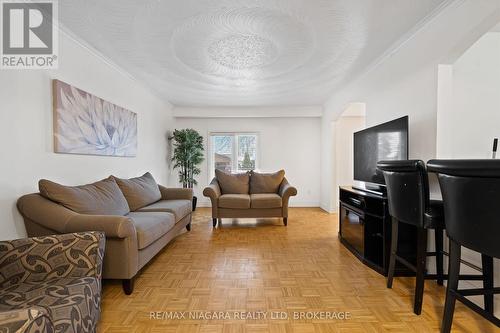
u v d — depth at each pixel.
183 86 3.95
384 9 1.98
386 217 2.14
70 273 1.30
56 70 2.17
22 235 1.83
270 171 5.72
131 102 3.56
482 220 1.03
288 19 2.10
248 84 3.84
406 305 1.69
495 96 2.16
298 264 2.39
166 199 3.59
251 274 2.17
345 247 2.88
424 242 1.58
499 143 2.17
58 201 1.86
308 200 5.73
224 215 3.84
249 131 5.70
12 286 1.20
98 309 1.28
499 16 1.60
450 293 1.29
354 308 1.66
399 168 1.66
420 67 2.25
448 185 1.18
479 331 1.42
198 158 5.27
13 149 1.78
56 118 2.13
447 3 1.89
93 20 2.10
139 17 2.06
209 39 2.44
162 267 2.32
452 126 2.07
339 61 2.98
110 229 1.71
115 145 3.07
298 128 5.69
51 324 0.73
